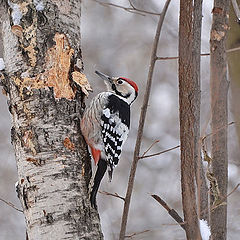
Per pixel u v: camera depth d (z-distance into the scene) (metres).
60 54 9.13
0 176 15.41
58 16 9.22
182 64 7.17
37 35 9.02
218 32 7.75
